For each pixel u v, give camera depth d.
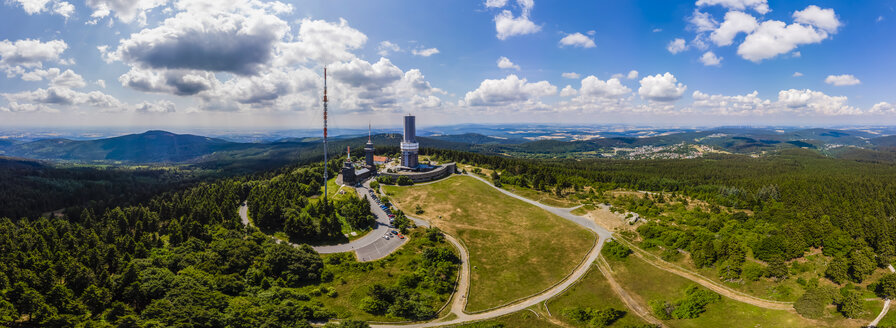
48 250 125.62
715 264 143.75
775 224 177.62
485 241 174.12
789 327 104.50
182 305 94.25
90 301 94.12
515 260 157.62
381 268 144.50
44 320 84.31
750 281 130.88
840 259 128.50
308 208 194.38
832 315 106.25
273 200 194.25
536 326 113.94
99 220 190.75
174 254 133.00
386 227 185.88
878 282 115.56
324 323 104.06
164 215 192.75
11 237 145.88
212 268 125.12
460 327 109.44
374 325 108.00
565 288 137.25
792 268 134.38
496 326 110.00
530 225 192.12
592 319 117.62
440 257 151.75
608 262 155.38
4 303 83.50
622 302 129.12
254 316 96.62
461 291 133.50
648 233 174.25
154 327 83.94
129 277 102.38
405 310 114.38
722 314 115.69
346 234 176.62
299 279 129.75
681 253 155.62
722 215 190.75
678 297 129.12
